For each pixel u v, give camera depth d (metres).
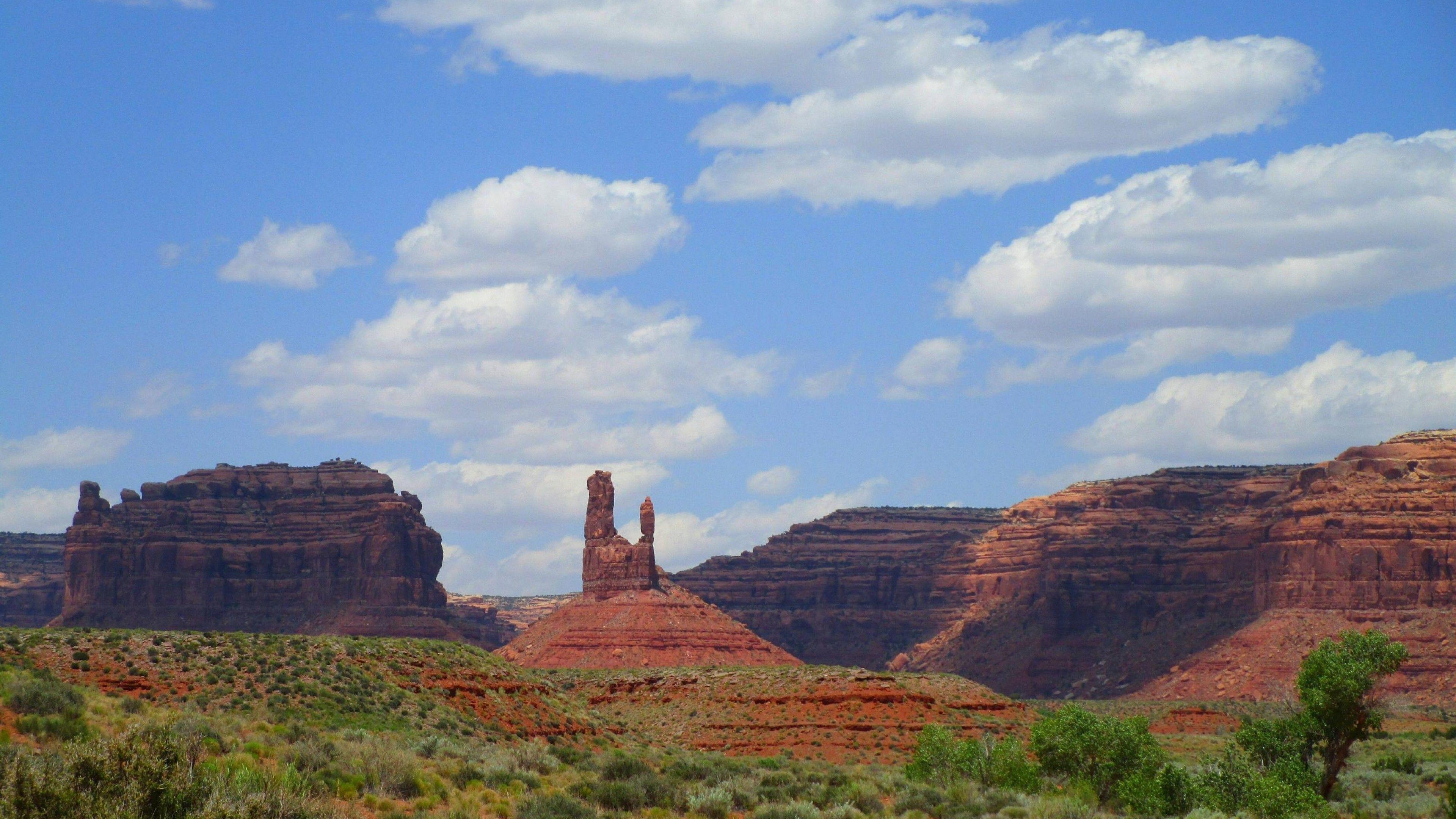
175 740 53.66
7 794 47.59
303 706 100.38
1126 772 99.56
